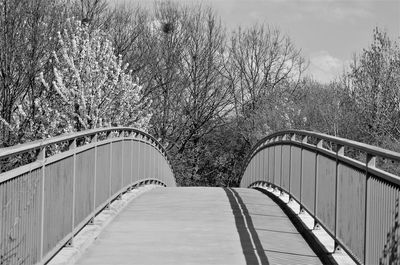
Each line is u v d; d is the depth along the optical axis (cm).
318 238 770
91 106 2458
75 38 2497
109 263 683
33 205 539
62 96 2320
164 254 735
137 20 4116
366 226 535
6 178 452
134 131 1408
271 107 4206
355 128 2570
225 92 4722
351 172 611
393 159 437
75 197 754
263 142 1789
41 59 2397
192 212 1101
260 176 1775
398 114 2314
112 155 1095
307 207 916
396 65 2377
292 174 1109
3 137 2269
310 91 3984
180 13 4512
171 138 4469
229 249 766
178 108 4491
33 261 541
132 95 2733
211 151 4881
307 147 932
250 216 1055
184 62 4556
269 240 831
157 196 1388
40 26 2372
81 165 798
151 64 4188
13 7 2267
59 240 654
